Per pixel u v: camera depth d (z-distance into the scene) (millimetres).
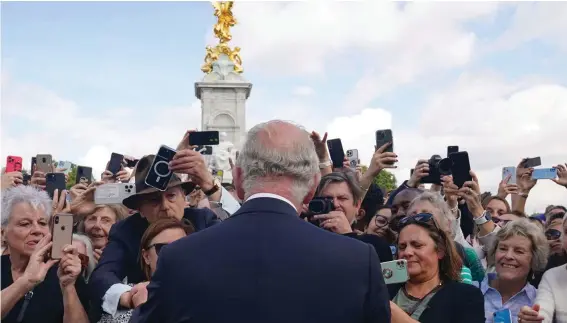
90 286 4645
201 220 5305
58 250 4250
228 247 2779
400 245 4453
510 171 9078
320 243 2805
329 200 5188
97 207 6441
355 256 2795
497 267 5656
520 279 5598
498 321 4672
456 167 6730
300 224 2873
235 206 6008
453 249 4430
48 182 7234
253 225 2840
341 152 7820
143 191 5027
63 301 4406
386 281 3809
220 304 2646
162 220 4609
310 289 2676
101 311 4391
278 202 2914
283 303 2643
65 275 4293
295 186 2971
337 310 2664
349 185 5625
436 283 4379
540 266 5570
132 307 4266
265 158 2953
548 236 7328
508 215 7527
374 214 7363
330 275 2713
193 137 5438
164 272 2787
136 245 5039
